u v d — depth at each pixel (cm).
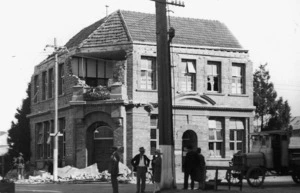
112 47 4331
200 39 4606
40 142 5209
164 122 2597
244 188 2809
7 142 5888
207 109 4491
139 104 4225
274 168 3005
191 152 2627
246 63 4678
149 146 4262
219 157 4506
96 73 4675
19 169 4591
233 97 4609
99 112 4297
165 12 2656
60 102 4709
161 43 2630
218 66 4609
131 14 4544
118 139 4203
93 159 4353
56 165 4038
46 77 5138
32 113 5362
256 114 5619
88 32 4709
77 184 3559
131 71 4247
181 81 4428
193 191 2481
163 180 2566
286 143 3050
